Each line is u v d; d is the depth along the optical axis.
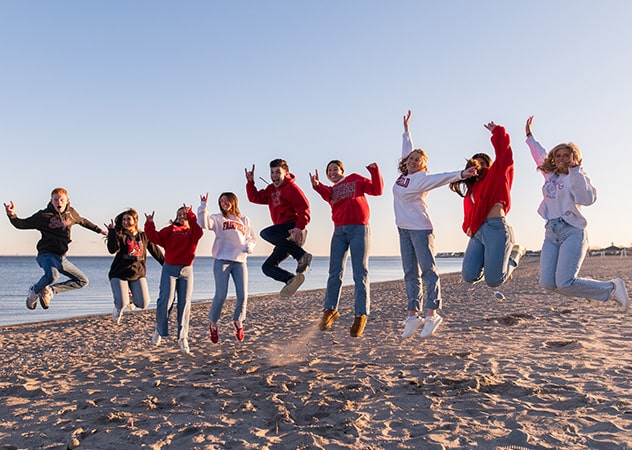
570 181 4.93
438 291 5.62
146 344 8.19
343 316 11.36
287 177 6.42
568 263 5.04
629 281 17.41
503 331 7.40
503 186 5.28
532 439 2.96
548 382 4.23
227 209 6.74
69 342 9.00
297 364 5.68
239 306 6.84
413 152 5.64
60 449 3.29
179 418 3.82
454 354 5.70
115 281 7.90
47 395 4.76
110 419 3.85
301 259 6.35
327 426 3.43
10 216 7.36
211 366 5.85
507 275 5.46
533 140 5.81
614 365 4.78
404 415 3.61
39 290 7.55
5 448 3.36
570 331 7.11
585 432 3.06
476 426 3.27
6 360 7.21
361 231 5.74
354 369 5.20
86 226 7.93
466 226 5.65
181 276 6.72
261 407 4.03
